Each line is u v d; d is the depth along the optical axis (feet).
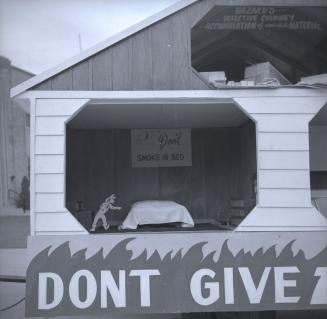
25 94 15.53
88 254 15.16
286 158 15.90
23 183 46.26
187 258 15.29
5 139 45.78
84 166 24.40
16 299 26.94
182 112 19.89
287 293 15.37
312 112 16.01
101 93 15.71
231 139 24.91
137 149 24.67
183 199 24.68
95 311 15.02
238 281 15.30
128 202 24.48
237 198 23.93
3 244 44.34
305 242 15.57
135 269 15.19
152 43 16.07
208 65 26.11
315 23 22.18
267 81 16.30
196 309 15.15
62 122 15.55
